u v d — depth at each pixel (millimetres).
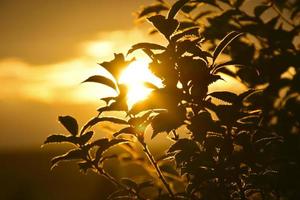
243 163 3637
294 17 4766
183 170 3621
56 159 3838
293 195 4051
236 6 4730
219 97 3537
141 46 3564
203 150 3598
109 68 3656
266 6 4707
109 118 3729
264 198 3877
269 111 4531
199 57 3520
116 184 4020
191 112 3768
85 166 3857
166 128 3395
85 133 3814
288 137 4371
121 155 5027
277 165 4004
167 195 3938
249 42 4980
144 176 5266
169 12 3627
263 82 4641
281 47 4641
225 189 3715
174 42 3564
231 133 3609
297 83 4426
